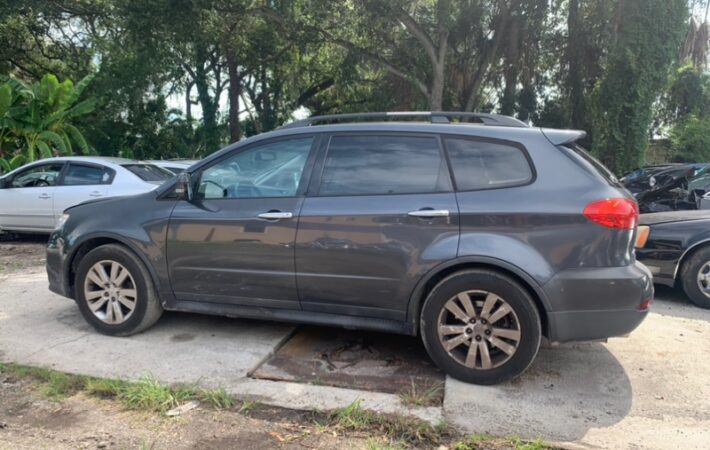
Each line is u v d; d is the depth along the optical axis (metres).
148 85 22.42
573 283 3.45
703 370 4.00
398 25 17.95
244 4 16.73
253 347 4.29
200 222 4.18
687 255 5.75
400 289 3.75
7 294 5.77
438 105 18.17
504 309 3.55
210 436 3.03
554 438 3.03
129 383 3.58
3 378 3.72
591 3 18.16
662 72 15.63
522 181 3.61
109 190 8.35
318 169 4.02
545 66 20.89
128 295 4.45
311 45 20.14
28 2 18.94
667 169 10.40
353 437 3.03
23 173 9.09
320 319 4.03
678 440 3.03
